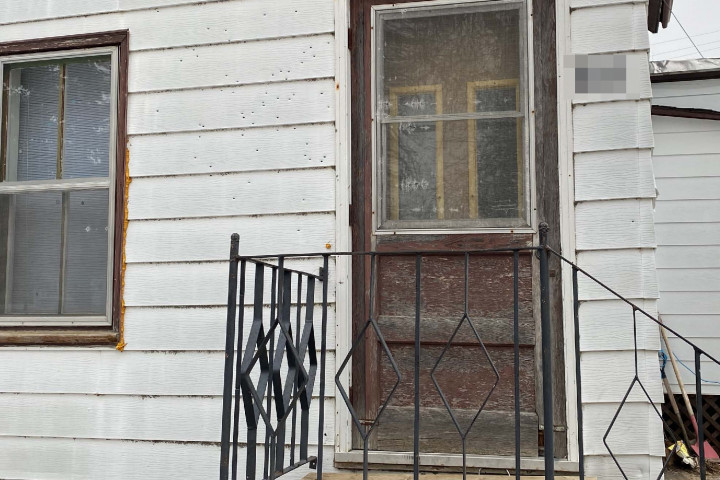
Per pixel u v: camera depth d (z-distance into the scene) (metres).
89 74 3.73
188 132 3.48
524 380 3.09
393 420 3.19
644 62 3.05
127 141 3.54
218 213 3.40
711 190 5.45
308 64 3.38
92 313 3.58
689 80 5.57
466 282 2.44
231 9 3.50
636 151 3.00
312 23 3.40
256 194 3.37
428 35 3.38
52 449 3.46
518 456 2.29
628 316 2.92
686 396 4.98
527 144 3.21
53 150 3.72
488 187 3.26
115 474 3.38
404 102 3.38
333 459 3.12
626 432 2.87
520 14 3.29
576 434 2.93
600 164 3.03
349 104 3.35
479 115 3.30
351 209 3.33
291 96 3.38
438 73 3.36
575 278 2.46
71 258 3.64
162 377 3.38
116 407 3.42
